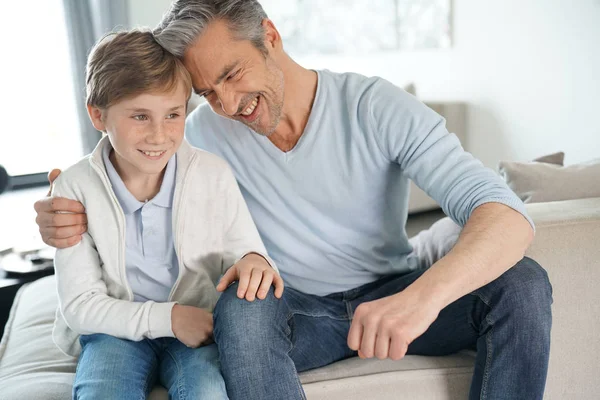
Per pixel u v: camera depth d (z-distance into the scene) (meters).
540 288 1.29
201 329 1.33
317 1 4.76
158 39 1.39
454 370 1.42
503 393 1.28
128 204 1.41
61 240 1.38
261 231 1.61
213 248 1.48
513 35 3.46
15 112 5.13
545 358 1.28
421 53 4.05
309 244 1.57
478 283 1.23
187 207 1.44
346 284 1.58
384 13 4.27
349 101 1.52
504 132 3.60
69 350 1.49
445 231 1.71
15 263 2.44
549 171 1.93
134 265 1.44
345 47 4.62
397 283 1.54
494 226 1.26
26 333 1.76
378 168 1.53
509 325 1.28
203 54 1.37
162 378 1.38
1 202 4.66
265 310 1.25
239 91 1.41
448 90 3.93
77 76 4.93
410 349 1.50
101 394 1.22
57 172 1.54
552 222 1.53
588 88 3.11
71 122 5.25
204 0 1.36
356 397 1.38
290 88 1.52
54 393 1.41
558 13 3.21
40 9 5.08
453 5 3.80
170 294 1.43
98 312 1.35
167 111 1.34
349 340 1.19
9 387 1.47
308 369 1.47
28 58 5.11
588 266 1.51
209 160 1.49
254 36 1.40
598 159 2.00
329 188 1.55
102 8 4.90
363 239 1.58
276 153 1.55
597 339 1.52
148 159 1.36
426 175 1.43
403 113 1.47
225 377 1.24
